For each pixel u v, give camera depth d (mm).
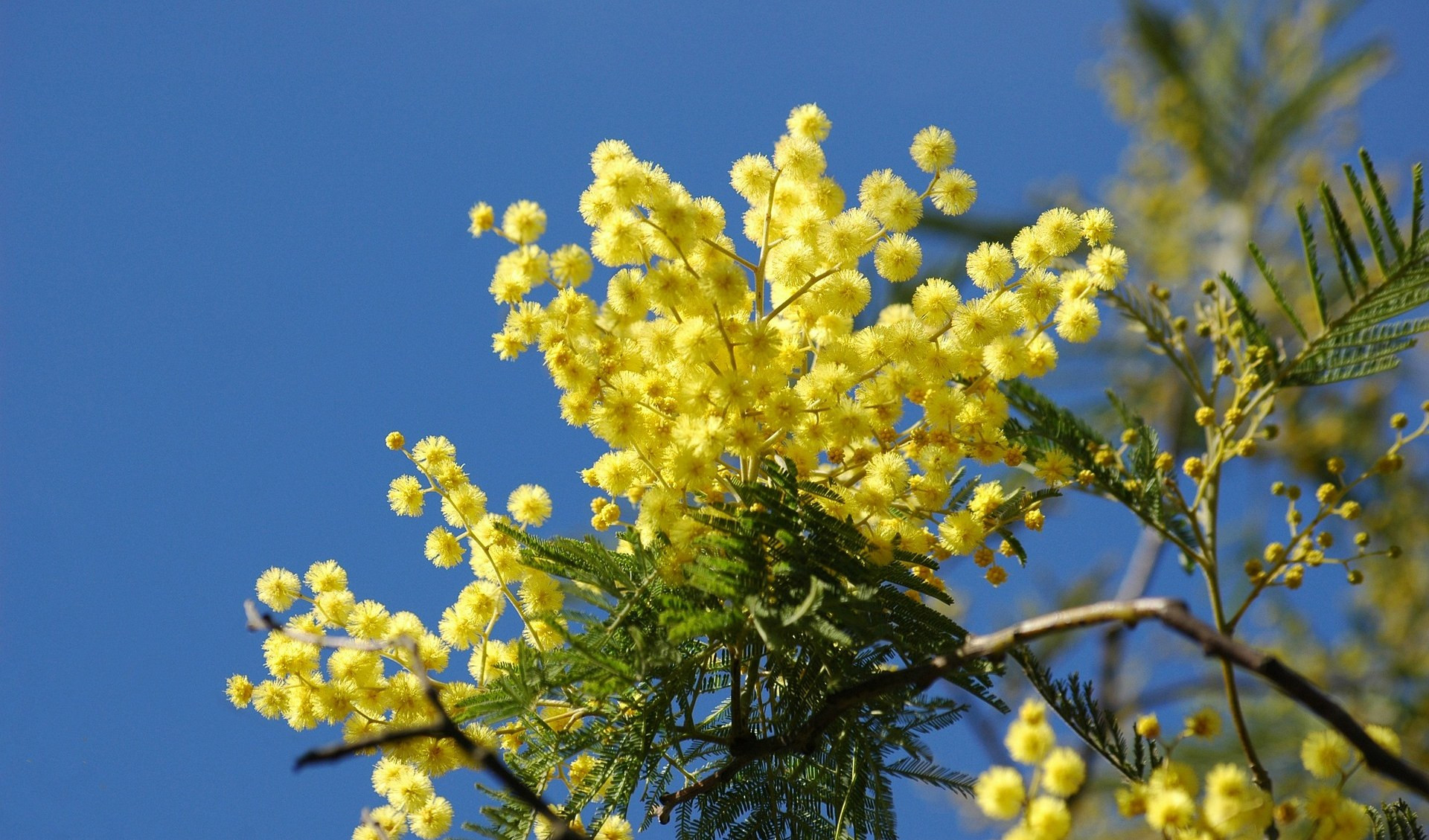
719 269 635
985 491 641
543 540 628
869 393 635
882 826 604
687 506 622
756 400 628
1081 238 650
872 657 610
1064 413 643
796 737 609
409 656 637
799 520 608
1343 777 587
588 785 613
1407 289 620
